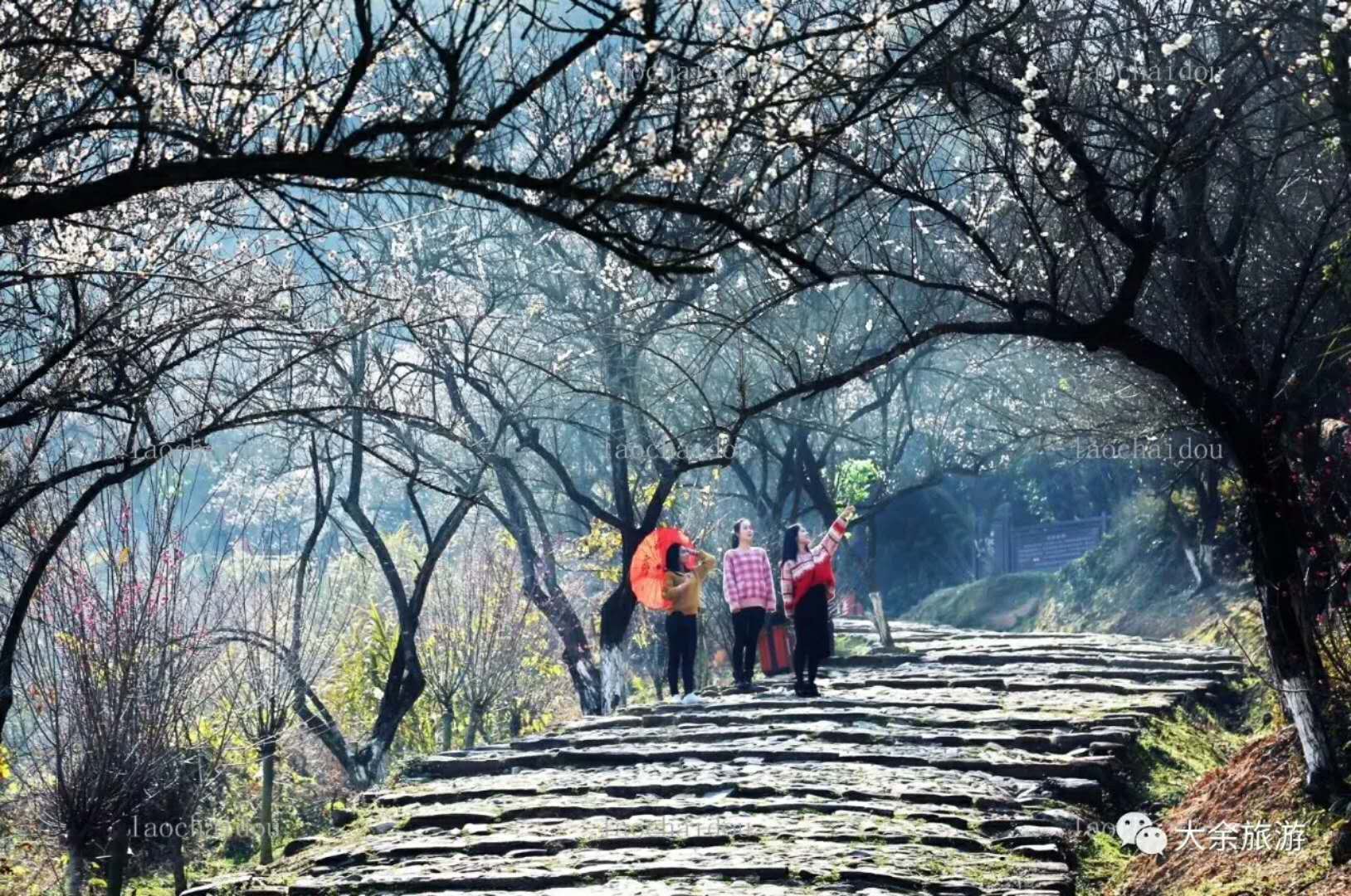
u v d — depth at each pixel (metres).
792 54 6.70
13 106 6.08
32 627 11.04
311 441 15.30
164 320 9.25
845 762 12.55
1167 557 30.05
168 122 5.70
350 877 9.95
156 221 8.05
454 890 9.43
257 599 14.16
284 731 13.66
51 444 11.40
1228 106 9.63
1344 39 9.13
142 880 12.55
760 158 8.22
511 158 11.47
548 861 9.96
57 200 4.86
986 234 10.78
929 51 8.77
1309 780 9.02
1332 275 10.11
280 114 5.70
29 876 11.17
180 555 11.49
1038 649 20.89
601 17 5.07
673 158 5.27
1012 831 10.16
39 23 5.51
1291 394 11.55
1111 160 10.73
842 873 9.09
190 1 6.12
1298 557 9.29
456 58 5.03
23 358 9.09
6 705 9.08
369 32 4.92
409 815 11.53
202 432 8.58
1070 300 11.12
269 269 10.23
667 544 17.06
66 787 10.80
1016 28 8.91
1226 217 11.86
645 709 16.00
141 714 11.04
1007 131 9.16
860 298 22.86
